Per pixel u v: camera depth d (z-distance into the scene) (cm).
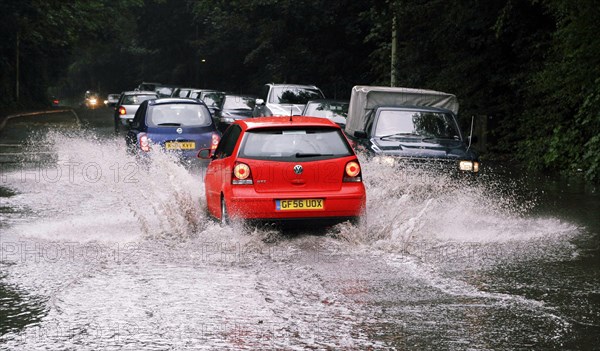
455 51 4022
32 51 10462
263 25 6038
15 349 962
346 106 3338
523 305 1145
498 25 3322
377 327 1039
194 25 10819
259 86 8119
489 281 1295
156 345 972
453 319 1074
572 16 2853
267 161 1633
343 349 952
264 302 1167
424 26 4181
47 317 1098
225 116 4634
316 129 1691
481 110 3806
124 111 5116
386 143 2269
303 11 5578
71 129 6028
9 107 9750
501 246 1589
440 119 2438
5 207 2111
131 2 10631
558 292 1221
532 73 3522
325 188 1644
